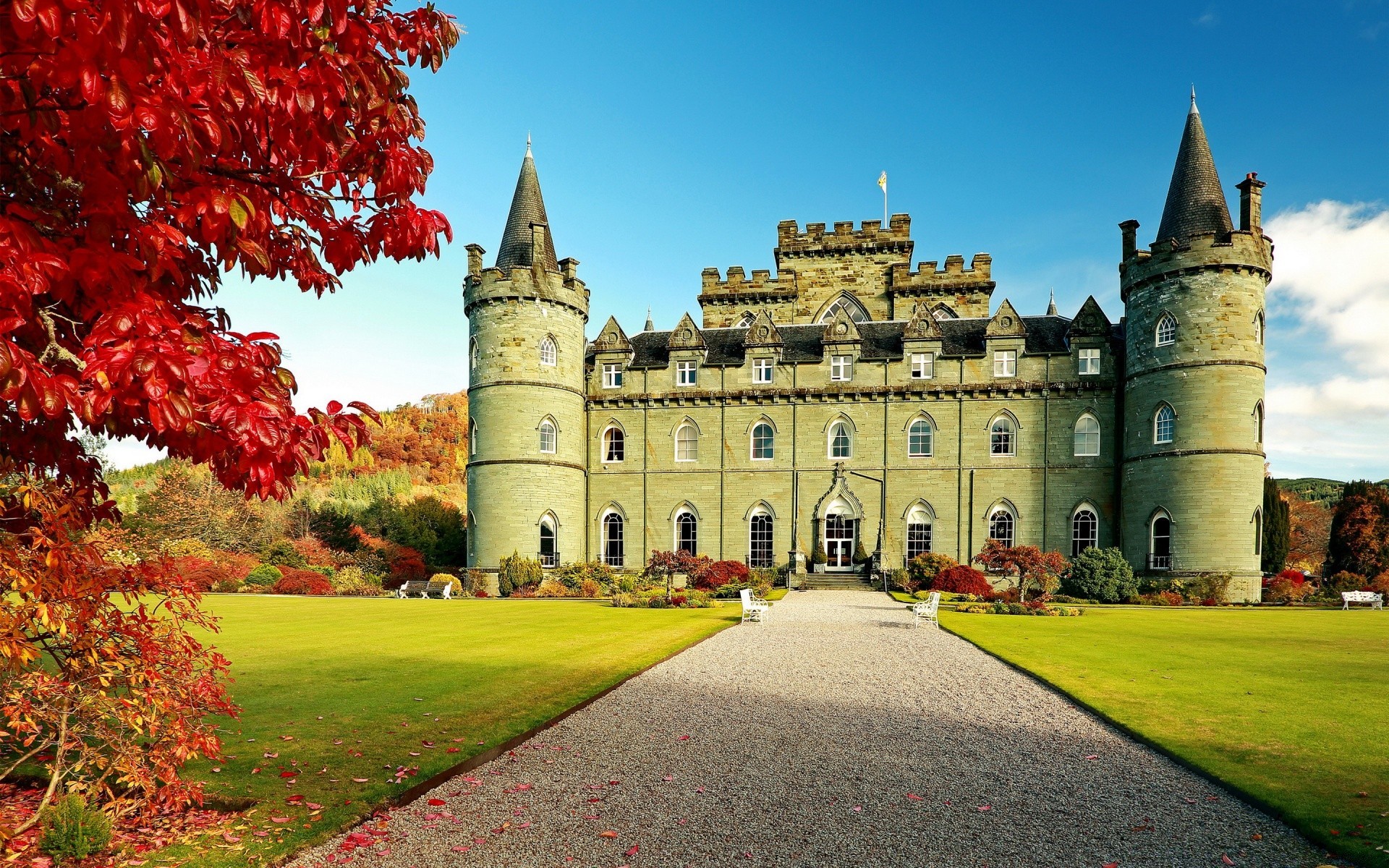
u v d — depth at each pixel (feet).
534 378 141.28
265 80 15.40
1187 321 123.54
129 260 14.74
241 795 26.84
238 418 13.82
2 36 12.85
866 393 145.28
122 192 14.53
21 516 20.49
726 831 24.67
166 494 185.16
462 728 35.99
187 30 12.71
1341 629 77.82
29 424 20.72
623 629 74.43
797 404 148.36
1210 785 29.43
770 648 62.03
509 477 139.44
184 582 23.22
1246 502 120.57
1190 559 121.49
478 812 26.04
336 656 56.70
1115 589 117.29
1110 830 25.16
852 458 145.79
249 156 18.29
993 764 31.76
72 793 21.81
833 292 174.29
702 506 149.89
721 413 150.71
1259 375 122.72
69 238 15.38
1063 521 137.90
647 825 25.13
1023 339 142.00
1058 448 139.03
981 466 141.38
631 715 39.09
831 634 71.20
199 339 15.24
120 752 23.22
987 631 74.13
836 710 40.81
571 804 26.81
